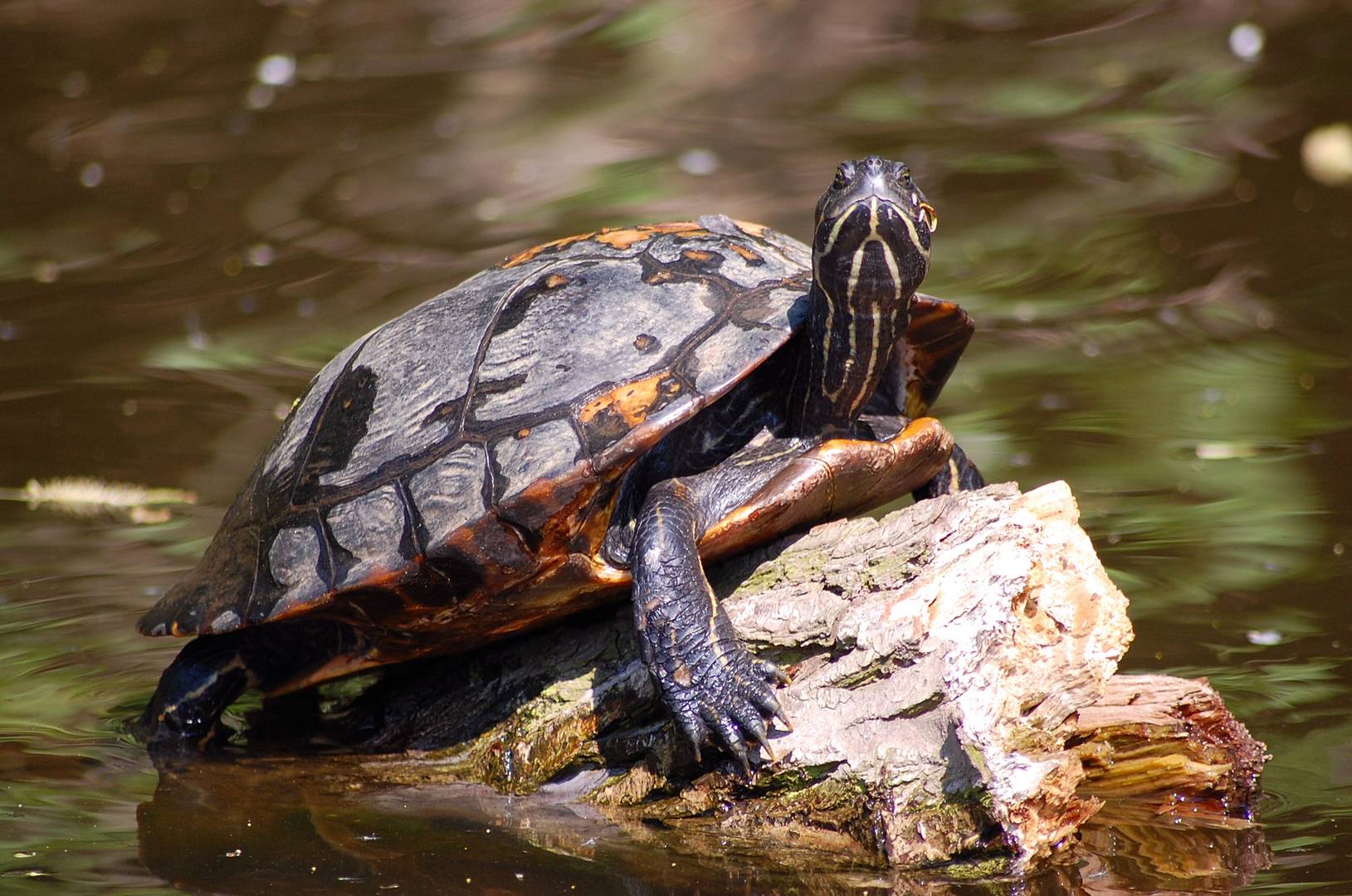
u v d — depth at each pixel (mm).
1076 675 7383
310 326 17906
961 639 7223
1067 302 17797
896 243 8453
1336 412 14477
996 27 27516
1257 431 14125
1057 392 15320
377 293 18688
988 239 19844
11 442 14961
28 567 12203
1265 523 12086
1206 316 17141
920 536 7688
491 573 8133
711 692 7625
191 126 25016
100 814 8125
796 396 9086
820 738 7535
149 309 18609
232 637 9297
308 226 21109
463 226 20797
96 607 11391
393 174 22828
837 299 8664
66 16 29547
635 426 8078
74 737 9266
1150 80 24859
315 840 7773
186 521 13273
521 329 8703
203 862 7469
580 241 9680
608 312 8648
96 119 25344
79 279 19719
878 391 10062
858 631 7469
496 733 8664
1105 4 27781
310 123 24969
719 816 7824
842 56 26797
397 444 8586
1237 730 8289
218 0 29750
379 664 9180
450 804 8266
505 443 8203
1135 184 21266
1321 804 8078
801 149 22953
